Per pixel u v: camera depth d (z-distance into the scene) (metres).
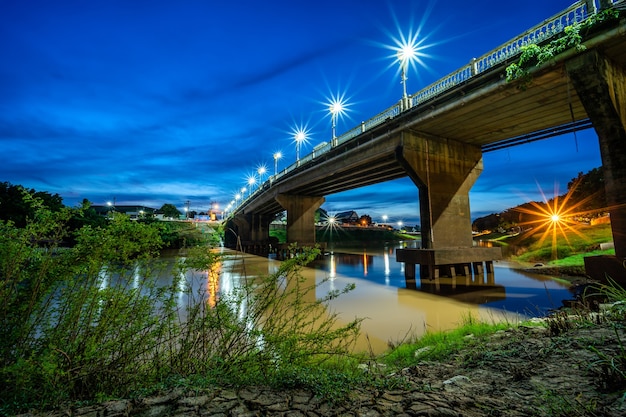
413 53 20.12
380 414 1.99
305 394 2.36
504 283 18.36
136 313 2.93
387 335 9.12
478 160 23.75
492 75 14.62
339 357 4.23
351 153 26.00
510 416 1.92
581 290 15.06
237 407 2.10
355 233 107.38
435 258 18.77
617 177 11.09
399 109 20.47
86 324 2.71
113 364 2.69
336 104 29.78
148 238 2.98
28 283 2.66
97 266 2.77
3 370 2.05
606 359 2.39
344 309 12.59
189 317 3.38
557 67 12.42
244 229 75.25
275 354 3.09
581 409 1.90
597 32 10.87
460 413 1.97
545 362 2.92
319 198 46.31
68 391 2.41
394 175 29.44
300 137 41.16
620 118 11.29
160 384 2.56
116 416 1.97
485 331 5.95
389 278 22.20
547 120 18.64
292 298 6.28
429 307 12.96
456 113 17.45
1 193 16.92
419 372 3.37
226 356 3.17
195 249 3.41
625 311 3.95
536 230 41.56
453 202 21.83
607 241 24.94
